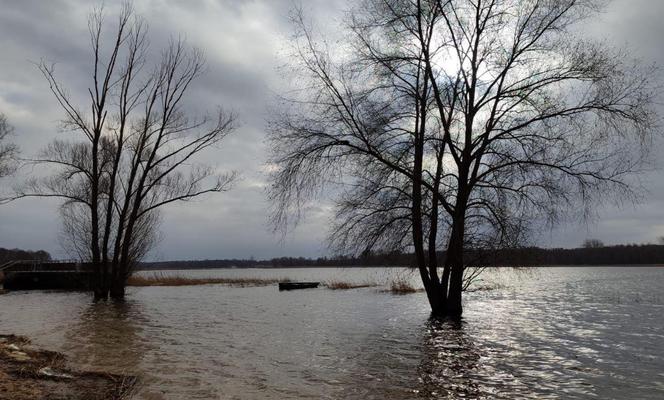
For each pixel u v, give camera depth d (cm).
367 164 2094
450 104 2134
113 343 1641
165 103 3428
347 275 9750
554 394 1070
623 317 2509
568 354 1509
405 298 3681
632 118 1844
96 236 3422
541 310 2856
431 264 2284
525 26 2000
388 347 1609
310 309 2931
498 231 2044
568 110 1931
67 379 1019
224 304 3294
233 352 1505
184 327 2091
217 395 1009
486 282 4981
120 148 3394
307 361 1377
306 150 2019
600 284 6134
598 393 1080
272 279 7331
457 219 2106
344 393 1049
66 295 3953
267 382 1132
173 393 1013
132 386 1020
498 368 1309
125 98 3341
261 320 2367
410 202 2202
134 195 3894
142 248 4144
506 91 1992
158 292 4628
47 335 1791
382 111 2078
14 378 975
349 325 2159
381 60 2045
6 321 2236
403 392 1065
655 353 1534
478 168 2116
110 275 3666
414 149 2131
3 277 4816
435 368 1298
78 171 3300
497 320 2341
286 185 2034
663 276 8712
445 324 2169
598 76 1875
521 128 2008
